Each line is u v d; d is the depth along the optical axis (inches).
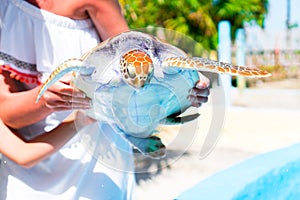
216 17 422.9
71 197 82.0
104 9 81.0
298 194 112.9
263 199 110.8
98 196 82.7
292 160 127.3
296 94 429.7
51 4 81.0
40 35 81.0
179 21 368.8
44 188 82.4
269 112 349.4
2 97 79.0
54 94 72.3
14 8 81.7
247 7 434.0
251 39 503.8
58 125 79.6
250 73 62.6
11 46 81.4
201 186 114.1
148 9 343.3
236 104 385.4
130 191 88.6
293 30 518.3
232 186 113.1
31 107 75.4
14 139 79.4
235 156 242.8
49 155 78.9
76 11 80.8
